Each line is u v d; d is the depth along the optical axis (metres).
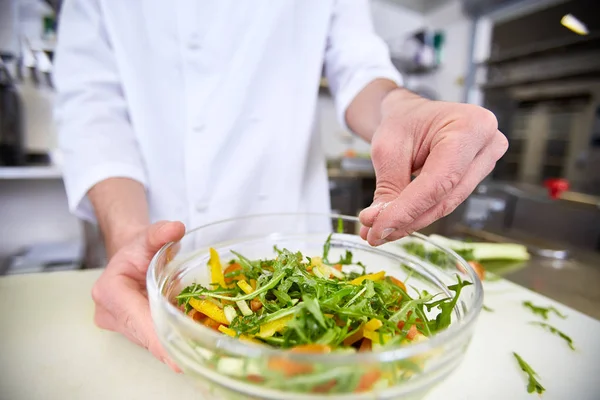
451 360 0.29
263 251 0.58
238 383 0.26
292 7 0.82
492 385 0.43
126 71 0.79
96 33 0.81
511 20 2.72
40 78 1.97
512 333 0.54
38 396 0.40
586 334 0.55
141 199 0.71
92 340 0.50
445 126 0.38
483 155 0.39
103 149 0.72
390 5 3.29
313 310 0.31
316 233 0.62
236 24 0.79
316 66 0.89
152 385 0.42
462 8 2.99
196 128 0.80
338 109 0.87
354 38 0.88
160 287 0.38
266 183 0.88
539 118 2.53
